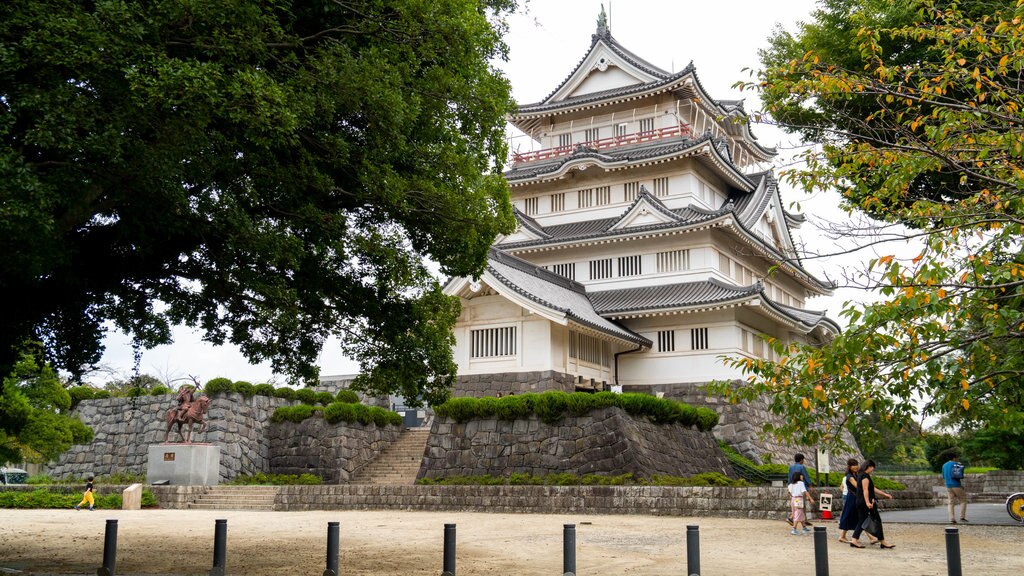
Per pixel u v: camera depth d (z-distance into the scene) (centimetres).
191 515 2383
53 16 859
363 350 1511
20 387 2712
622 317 3700
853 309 912
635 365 3738
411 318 1454
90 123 882
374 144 1237
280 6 1071
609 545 1497
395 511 2458
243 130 1048
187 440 3109
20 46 871
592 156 4162
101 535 1769
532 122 4834
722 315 3572
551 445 2595
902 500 2678
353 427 3180
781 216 4619
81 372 1336
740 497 2114
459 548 1460
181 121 931
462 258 1430
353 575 1152
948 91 1402
